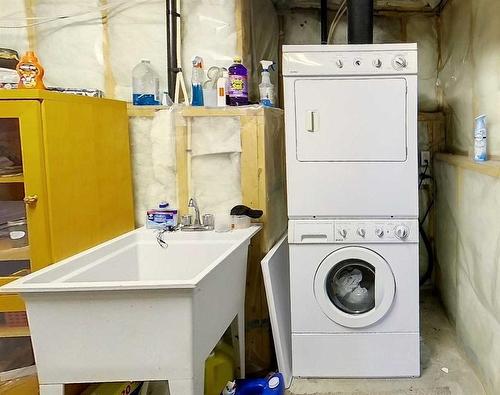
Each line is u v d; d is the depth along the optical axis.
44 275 1.67
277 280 2.46
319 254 2.38
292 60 2.28
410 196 2.30
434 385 2.33
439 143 3.64
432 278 3.78
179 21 2.66
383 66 2.24
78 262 1.88
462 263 2.69
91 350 1.60
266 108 2.49
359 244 2.35
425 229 3.74
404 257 2.34
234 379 2.29
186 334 1.58
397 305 2.38
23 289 1.52
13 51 2.57
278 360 2.35
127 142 2.49
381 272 2.35
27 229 1.86
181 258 2.32
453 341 2.83
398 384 2.35
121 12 2.69
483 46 2.50
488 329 2.17
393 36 3.70
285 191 3.12
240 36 2.66
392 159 2.29
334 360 2.43
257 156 2.48
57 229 1.87
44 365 1.62
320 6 3.57
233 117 2.48
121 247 2.22
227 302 2.01
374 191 2.31
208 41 2.68
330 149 2.31
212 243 2.28
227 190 2.54
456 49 3.15
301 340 2.44
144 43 2.69
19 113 1.79
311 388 2.34
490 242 2.10
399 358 2.40
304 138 2.32
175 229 2.42
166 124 2.53
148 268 2.34
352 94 2.28
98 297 1.55
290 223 2.37
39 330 1.59
